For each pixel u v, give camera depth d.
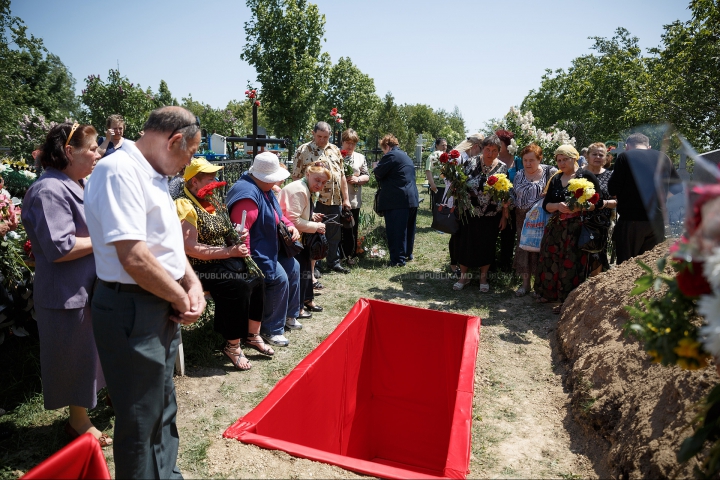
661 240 2.38
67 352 2.88
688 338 1.77
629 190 4.79
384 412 4.66
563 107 33.00
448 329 4.26
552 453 3.01
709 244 1.61
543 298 5.78
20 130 10.28
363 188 17.91
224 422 3.34
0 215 3.57
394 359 4.51
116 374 2.24
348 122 19.19
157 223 2.27
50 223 2.76
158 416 2.34
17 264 3.81
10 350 4.12
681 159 2.11
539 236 5.72
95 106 13.24
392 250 7.44
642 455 2.43
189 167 3.77
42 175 2.92
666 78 16.39
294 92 12.12
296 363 4.25
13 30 36.53
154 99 14.88
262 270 4.30
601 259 5.38
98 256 2.20
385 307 4.41
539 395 3.70
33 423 3.29
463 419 2.74
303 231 5.00
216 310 4.02
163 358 2.30
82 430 3.07
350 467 2.37
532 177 5.90
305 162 6.63
